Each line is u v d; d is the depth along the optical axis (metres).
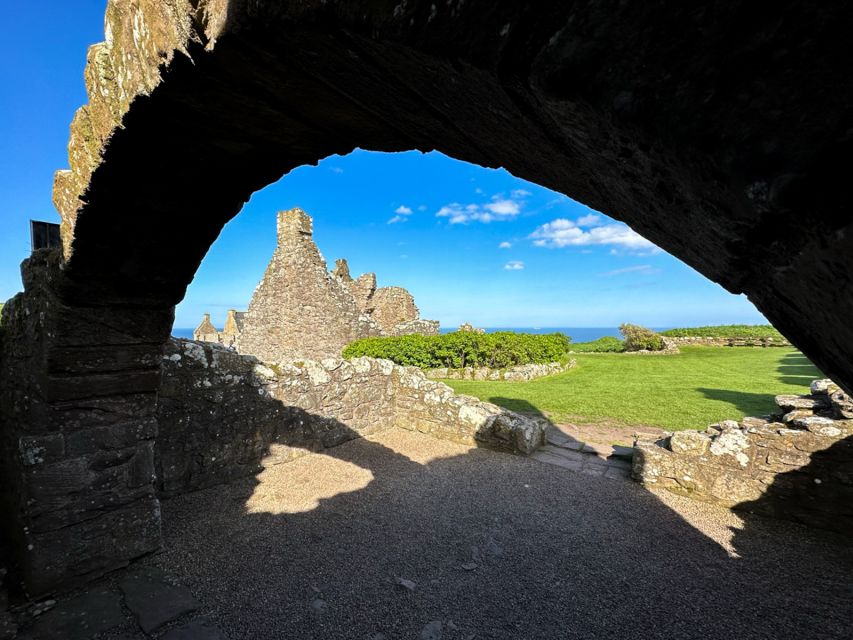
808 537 3.79
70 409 2.90
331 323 14.68
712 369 13.26
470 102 0.80
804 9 0.31
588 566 3.39
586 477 5.18
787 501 4.05
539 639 2.66
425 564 3.41
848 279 0.46
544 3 0.46
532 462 5.68
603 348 23.09
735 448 4.36
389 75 0.90
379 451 6.18
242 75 1.25
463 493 4.74
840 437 3.84
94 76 1.74
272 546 3.63
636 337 20.30
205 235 2.55
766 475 4.17
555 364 13.27
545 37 0.48
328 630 2.70
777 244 0.54
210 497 4.53
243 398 5.09
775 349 18.81
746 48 0.36
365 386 6.93
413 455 6.02
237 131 1.70
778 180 0.40
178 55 1.21
